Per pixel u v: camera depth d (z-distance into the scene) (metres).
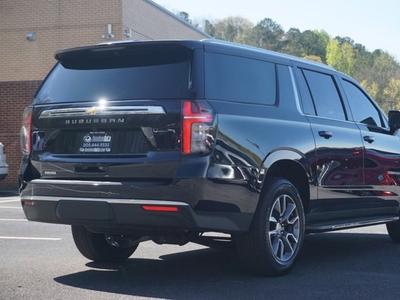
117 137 5.48
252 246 5.70
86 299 5.16
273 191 5.79
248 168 5.50
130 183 5.30
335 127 6.93
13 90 18.80
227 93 5.63
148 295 5.29
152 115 5.32
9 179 18.80
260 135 5.71
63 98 5.88
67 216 5.57
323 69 7.21
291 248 6.09
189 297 5.21
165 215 5.18
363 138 7.38
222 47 5.76
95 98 5.69
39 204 5.72
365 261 6.96
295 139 6.17
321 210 6.69
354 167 7.14
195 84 5.36
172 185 5.16
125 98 5.52
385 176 7.73
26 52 19.81
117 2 18.94
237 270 6.34
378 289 5.55
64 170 5.67
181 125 5.22
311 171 6.39
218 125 5.32
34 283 5.76
